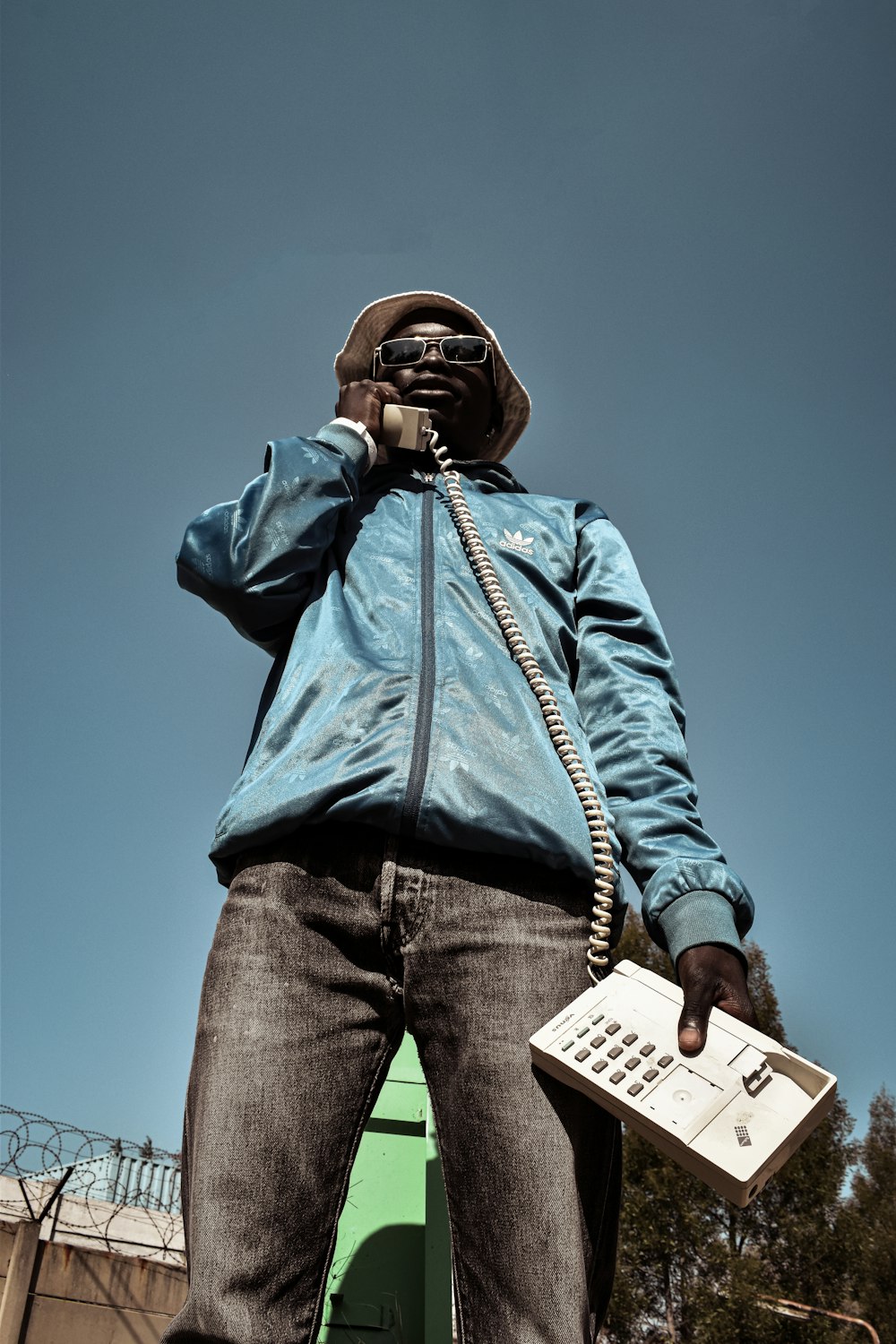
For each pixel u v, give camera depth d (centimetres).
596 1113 146
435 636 173
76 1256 1048
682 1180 1767
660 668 188
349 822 152
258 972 145
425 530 195
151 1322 1072
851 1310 1703
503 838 149
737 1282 1622
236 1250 129
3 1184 1062
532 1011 143
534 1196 133
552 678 179
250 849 155
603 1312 143
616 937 163
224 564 180
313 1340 133
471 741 158
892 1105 2181
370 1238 258
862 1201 2017
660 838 163
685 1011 141
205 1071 141
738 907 157
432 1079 146
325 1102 140
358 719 160
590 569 205
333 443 203
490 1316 131
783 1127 131
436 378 252
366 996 148
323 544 189
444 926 147
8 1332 976
